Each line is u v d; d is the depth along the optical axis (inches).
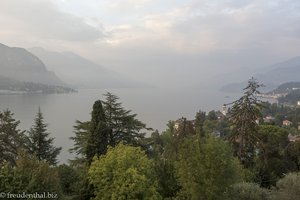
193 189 733.3
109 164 827.4
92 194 871.7
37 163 716.0
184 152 784.9
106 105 1192.8
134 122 1200.8
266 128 1905.8
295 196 828.6
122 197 770.2
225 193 786.8
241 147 1336.1
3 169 688.4
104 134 1085.8
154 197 776.3
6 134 1234.0
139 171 820.6
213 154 749.3
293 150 1726.1
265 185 1183.6
